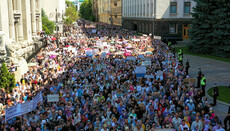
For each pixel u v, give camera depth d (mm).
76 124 14453
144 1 74250
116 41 49031
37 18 53062
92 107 16031
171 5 61719
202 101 17531
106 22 149375
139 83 20000
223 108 20516
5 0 30344
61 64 29594
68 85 20922
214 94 20828
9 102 16672
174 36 62406
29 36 43312
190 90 19062
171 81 21312
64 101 16719
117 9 119562
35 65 29062
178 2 61344
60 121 13867
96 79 22391
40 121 14414
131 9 92812
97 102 17016
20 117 14148
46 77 23469
